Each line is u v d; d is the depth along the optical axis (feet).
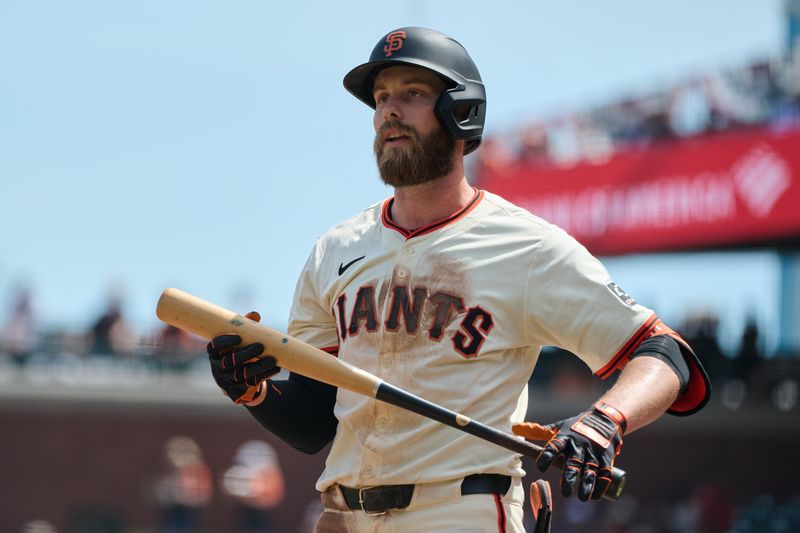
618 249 239.71
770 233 216.54
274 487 237.66
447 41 45.80
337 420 49.32
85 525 252.01
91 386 253.24
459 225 45.14
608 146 242.78
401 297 44.75
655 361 42.19
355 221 48.34
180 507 233.96
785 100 215.51
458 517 42.93
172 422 257.34
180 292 43.91
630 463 244.63
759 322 237.04
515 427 40.50
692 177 228.63
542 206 252.83
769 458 241.35
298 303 49.24
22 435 252.21
